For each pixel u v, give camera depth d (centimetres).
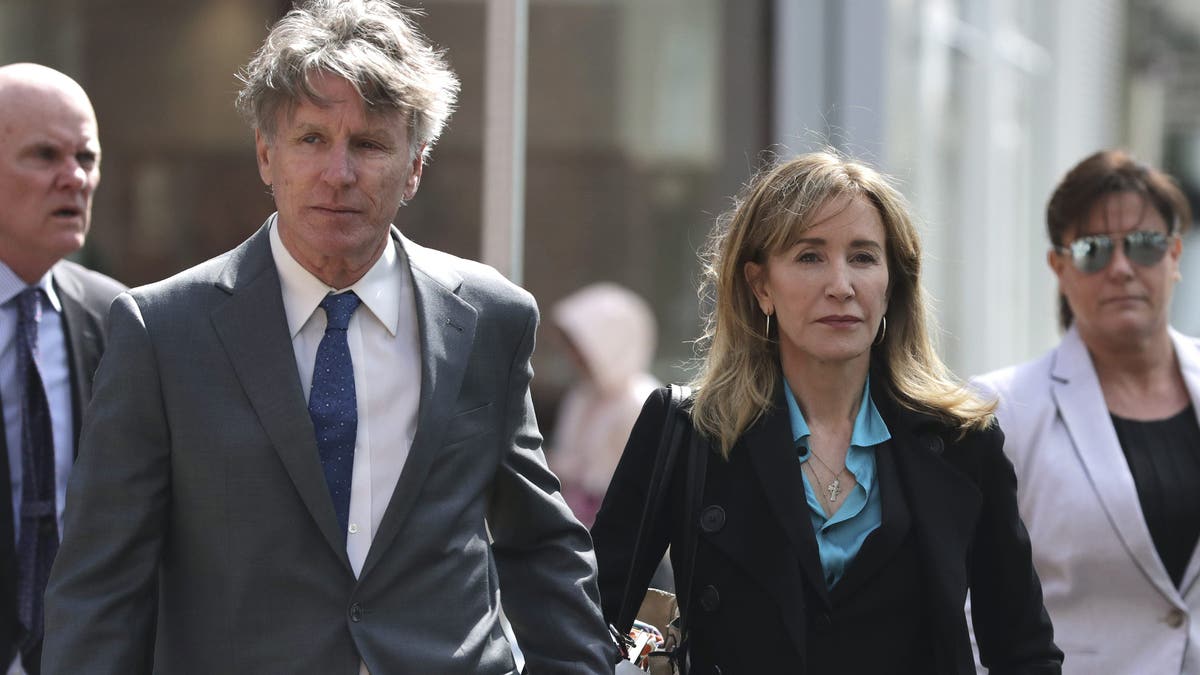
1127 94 4169
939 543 637
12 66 830
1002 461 668
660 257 1719
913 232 668
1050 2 3055
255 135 622
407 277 632
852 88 1769
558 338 1638
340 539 587
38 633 779
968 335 2386
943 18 2181
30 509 786
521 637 651
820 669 633
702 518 651
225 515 584
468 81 1313
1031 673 662
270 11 1478
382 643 586
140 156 1482
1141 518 791
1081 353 842
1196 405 824
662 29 1733
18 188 794
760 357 677
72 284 835
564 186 1705
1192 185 4256
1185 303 3828
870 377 681
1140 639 790
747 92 1756
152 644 611
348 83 580
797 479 646
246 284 606
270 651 582
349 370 608
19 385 795
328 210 586
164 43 1484
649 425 687
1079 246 838
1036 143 3023
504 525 661
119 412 583
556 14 1709
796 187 654
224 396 589
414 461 600
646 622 707
